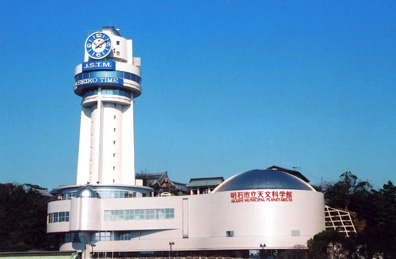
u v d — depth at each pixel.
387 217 132.88
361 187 150.38
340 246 102.12
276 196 112.25
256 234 110.81
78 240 127.62
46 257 89.56
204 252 118.62
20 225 147.50
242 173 120.88
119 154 141.25
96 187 133.25
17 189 176.00
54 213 131.62
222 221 115.19
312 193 116.12
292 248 108.19
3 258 89.69
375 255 102.00
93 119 141.62
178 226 123.56
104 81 138.12
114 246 126.25
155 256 123.94
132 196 136.25
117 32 149.62
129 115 144.62
